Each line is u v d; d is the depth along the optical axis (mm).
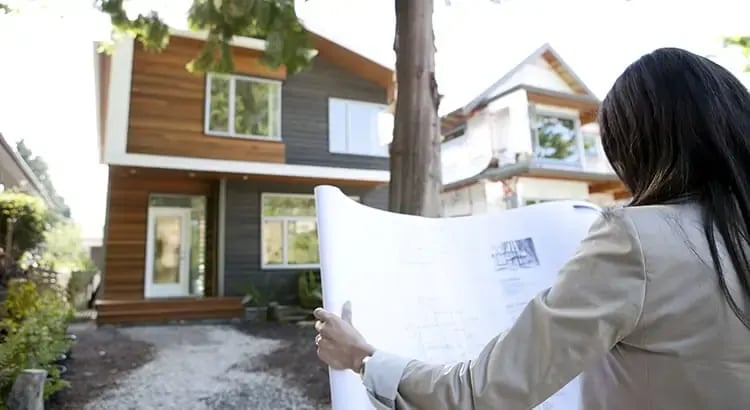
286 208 8844
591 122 10906
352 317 878
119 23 4172
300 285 8359
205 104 7977
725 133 590
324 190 972
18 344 3057
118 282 7699
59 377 3391
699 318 528
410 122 2488
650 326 542
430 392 596
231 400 3480
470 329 1019
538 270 1102
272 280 8477
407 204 2416
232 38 4457
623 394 580
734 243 542
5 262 7141
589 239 615
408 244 1087
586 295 564
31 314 4340
